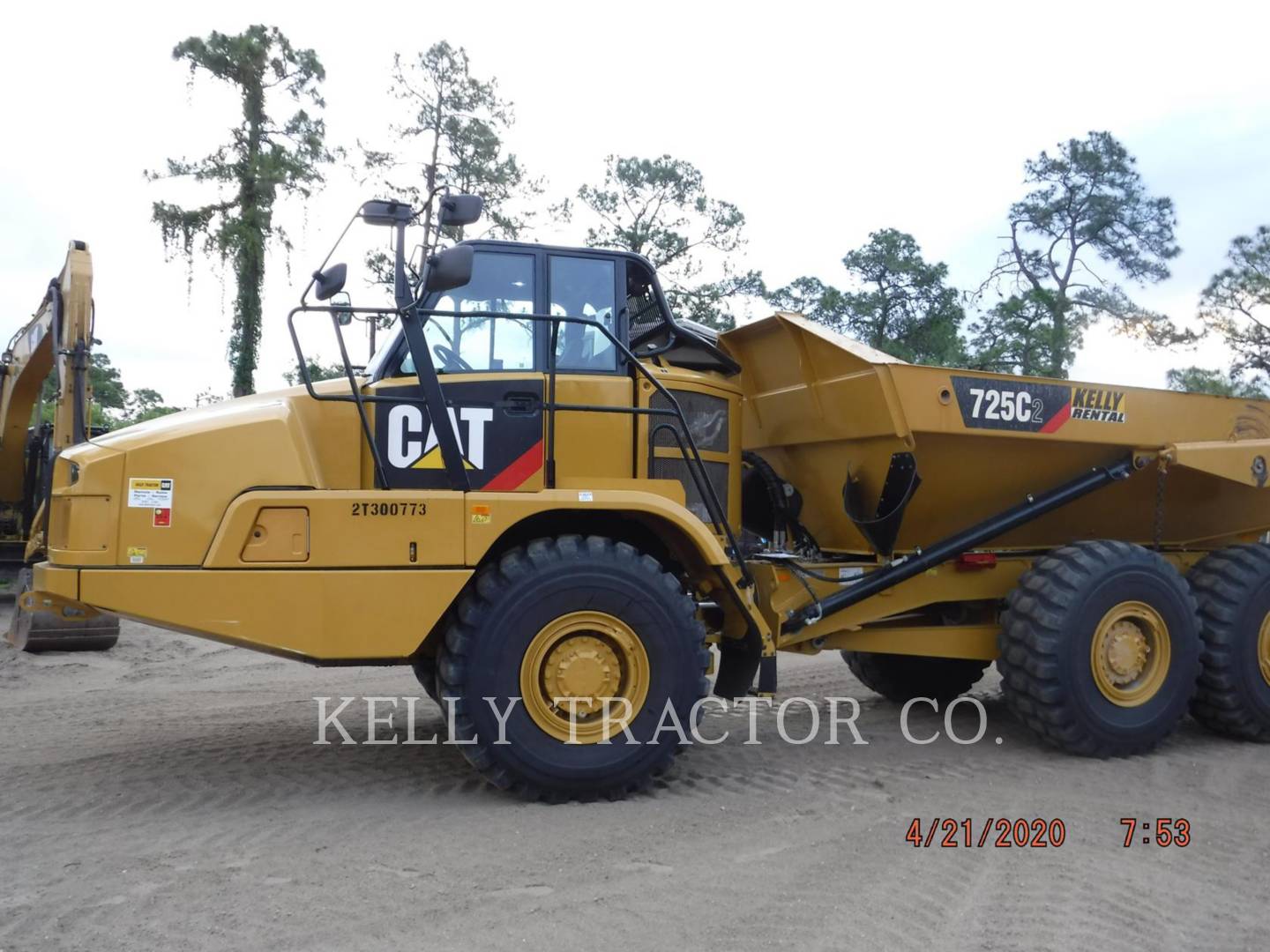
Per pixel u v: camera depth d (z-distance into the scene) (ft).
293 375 36.04
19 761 17.48
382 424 15.49
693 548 16.16
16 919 10.73
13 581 39.68
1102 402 19.31
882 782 16.46
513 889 11.71
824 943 10.43
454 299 16.20
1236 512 22.08
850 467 19.01
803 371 18.93
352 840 13.30
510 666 14.61
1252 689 19.54
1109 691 18.38
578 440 16.43
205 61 73.67
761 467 20.70
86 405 29.04
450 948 10.20
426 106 78.13
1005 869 12.63
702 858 12.82
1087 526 21.25
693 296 85.97
